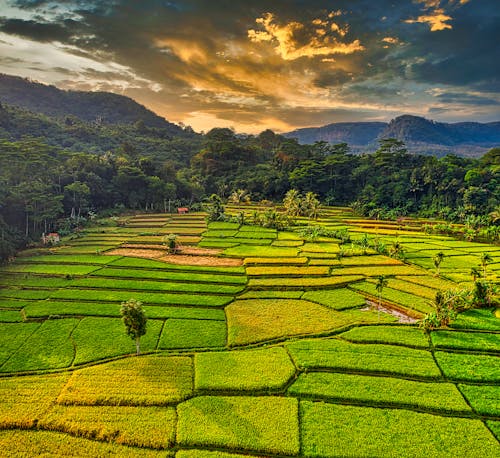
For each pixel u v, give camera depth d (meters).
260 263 91.06
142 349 51.12
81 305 65.50
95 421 37.38
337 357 48.56
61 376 45.09
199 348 51.81
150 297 69.50
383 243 108.94
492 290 66.19
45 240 110.50
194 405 39.66
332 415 38.28
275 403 40.00
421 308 64.56
